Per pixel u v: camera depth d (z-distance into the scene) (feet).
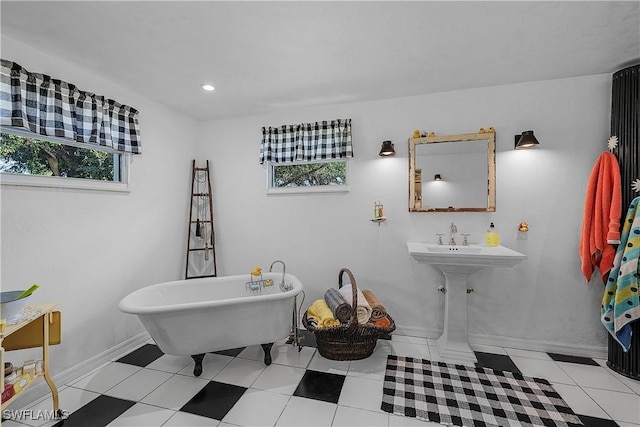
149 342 8.67
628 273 6.30
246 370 7.06
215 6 4.90
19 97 5.66
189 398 5.99
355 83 7.95
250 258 10.55
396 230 9.02
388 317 7.76
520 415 5.37
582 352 7.57
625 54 6.40
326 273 9.71
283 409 5.65
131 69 7.10
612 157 6.82
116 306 7.91
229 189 10.75
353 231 9.43
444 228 8.60
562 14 5.10
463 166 8.35
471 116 8.34
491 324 8.25
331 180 9.89
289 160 9.85
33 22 5.27
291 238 10.09
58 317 5.63
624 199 6.63
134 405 5.77
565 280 7.69
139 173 8.65
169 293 8.13
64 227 6.69
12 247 5.78
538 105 7.82
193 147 10.83
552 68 7.11
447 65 6.97
